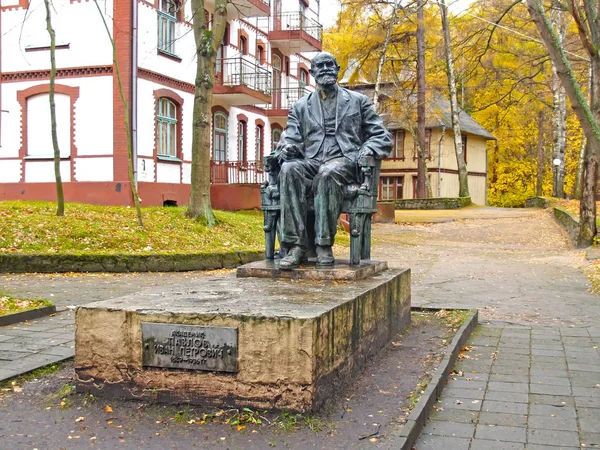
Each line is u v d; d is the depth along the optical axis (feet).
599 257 56.59
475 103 167.22
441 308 30.60
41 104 75.36
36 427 14.70
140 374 15.92
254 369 15.08
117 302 17.10
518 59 110.63
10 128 76.28
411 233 87.61
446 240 80.48
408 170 169.68
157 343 15.70
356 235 23.48
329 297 18.24
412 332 25.35
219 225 61.21
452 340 23.40
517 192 190.90
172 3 79.05
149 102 76.28
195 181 60.85
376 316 21.03
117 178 72.64
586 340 25.58
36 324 26.66
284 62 120.78
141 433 14.26
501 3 73.20
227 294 18.76
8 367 19.35
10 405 16.16
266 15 96.78
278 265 22.84
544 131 184.44
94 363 16.26
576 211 93.66
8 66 75.92
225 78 94.07
